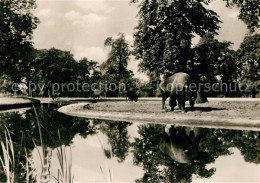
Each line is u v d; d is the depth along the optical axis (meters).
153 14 35.50
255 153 10.63
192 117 19.48
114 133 15.82
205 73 38.56
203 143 12.70
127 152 11.38
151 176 8.02
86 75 83.31
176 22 34.75
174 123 19.53
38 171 5.07
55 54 75.38
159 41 35.25
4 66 47.00
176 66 34.66
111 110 27.27
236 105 29.72
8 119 21.34
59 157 3.70
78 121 21.38
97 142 12.88
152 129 17.06
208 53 37.97
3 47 45.09
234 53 61.19
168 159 10.12
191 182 7.32
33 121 19.92
